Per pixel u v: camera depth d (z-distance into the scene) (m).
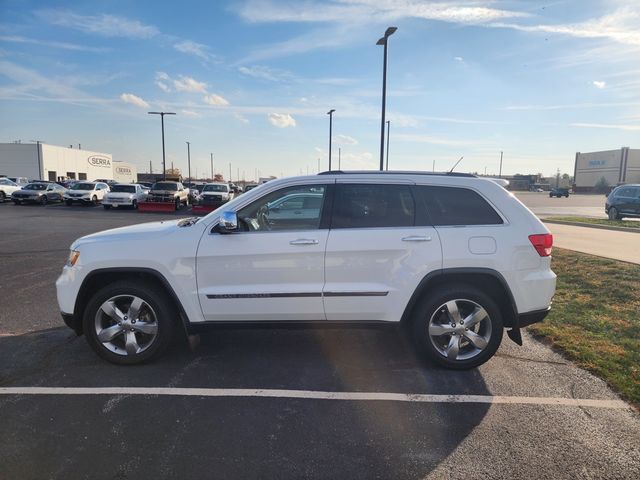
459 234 4.11
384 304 4.12
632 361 4.31
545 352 4.72
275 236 4.11
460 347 4.25
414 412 3.49
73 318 4.26
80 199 30.28
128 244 4.16
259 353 4.64
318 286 4.10
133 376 4.07
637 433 3.20
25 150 61.25
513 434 3.19
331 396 3.73
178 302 4.15
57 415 3.38
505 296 4.16
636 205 20.20
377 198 4.24
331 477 2.72
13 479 2.65
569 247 11.21
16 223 18.39
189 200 33.28
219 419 3.36
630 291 6.66
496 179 4.44
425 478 2.72
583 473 2.77
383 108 18.50
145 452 2.94
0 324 5.48
